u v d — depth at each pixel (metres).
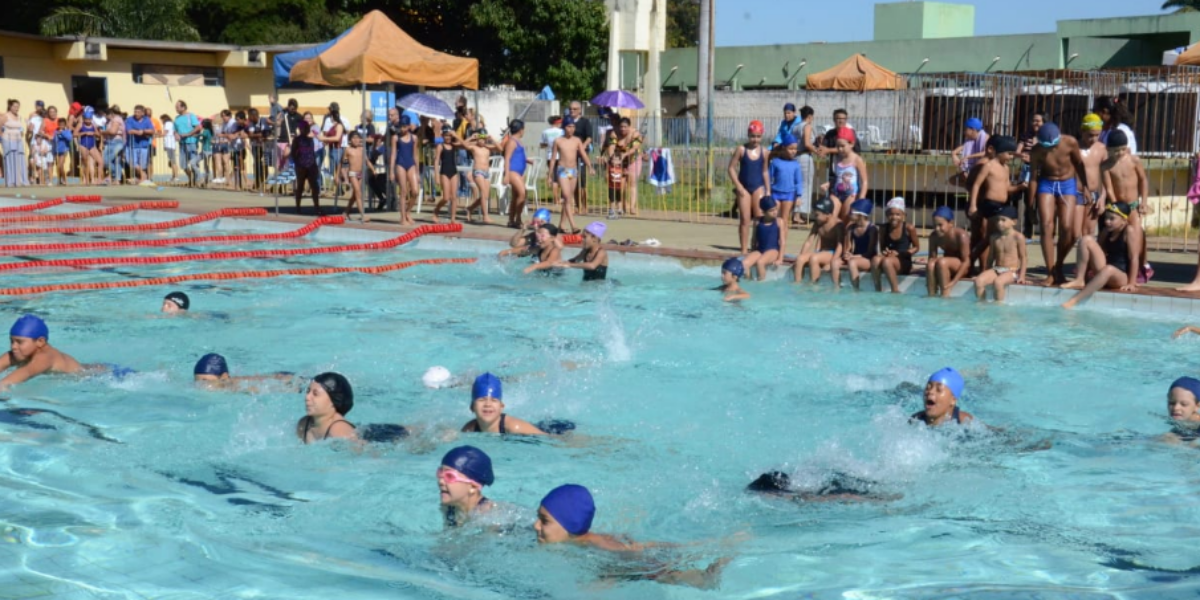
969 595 3.97
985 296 10.34
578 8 32.06
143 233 15.72
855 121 24.97
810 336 8.73
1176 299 9.44
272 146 20.83
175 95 25.77
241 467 5.44
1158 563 4.30
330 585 4.02
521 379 7.32
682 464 5.61
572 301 10.43
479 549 4.39
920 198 16.00
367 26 15.73
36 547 4.32
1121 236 9.97
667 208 18.53
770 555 4.41
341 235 15.14
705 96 22.75
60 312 9.63
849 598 3.97
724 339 8.64
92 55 23.80
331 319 9.47
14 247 13.61
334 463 5.52
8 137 21.64
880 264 10.87
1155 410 6.62
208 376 7.07
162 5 30.12
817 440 6.03
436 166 17.39
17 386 6.93
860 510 4.96
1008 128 16.17
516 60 32.66
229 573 4.11
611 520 4.79
